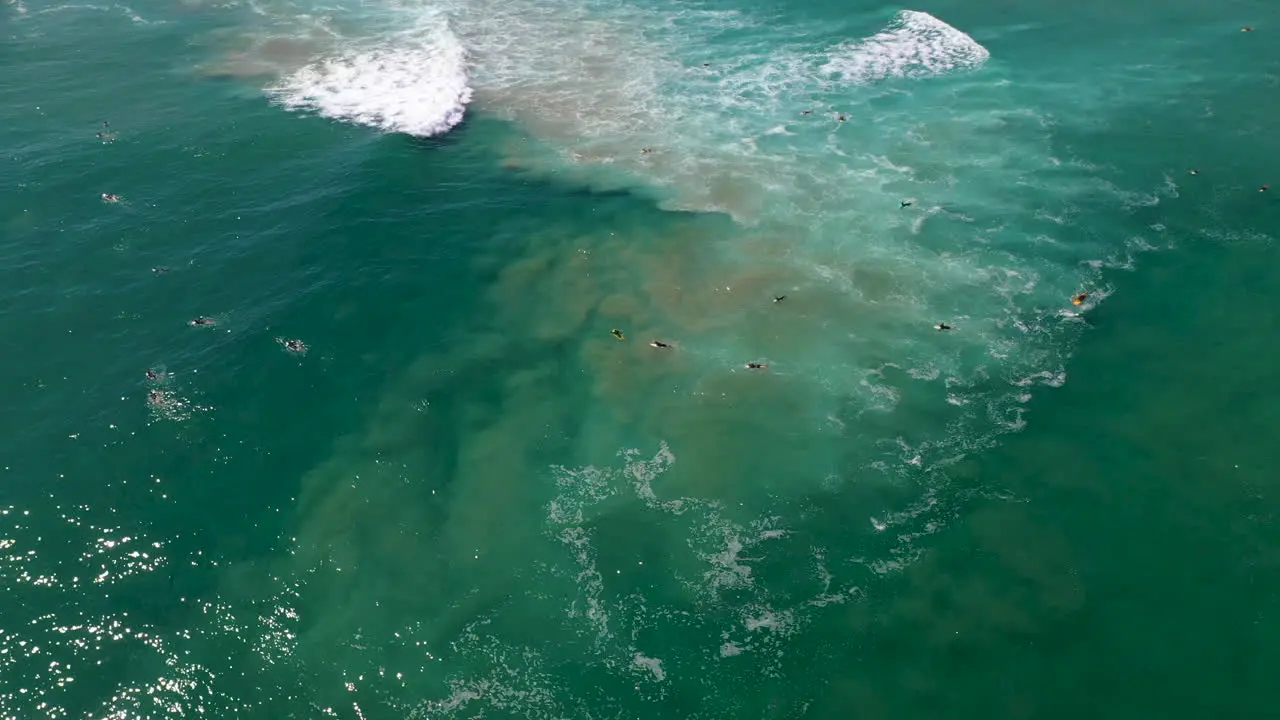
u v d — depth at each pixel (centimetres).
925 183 3766
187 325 2970
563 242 3447
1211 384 2733
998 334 2995
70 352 2848
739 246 3434
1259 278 3130
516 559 2316
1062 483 2462
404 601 2216
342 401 2747
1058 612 2141
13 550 2288
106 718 1973
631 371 2889
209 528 2373
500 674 2070
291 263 3262
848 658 2080
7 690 2006
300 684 2052
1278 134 3931
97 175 3672
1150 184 3672
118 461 2522
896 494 2473
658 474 2548
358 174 3772
